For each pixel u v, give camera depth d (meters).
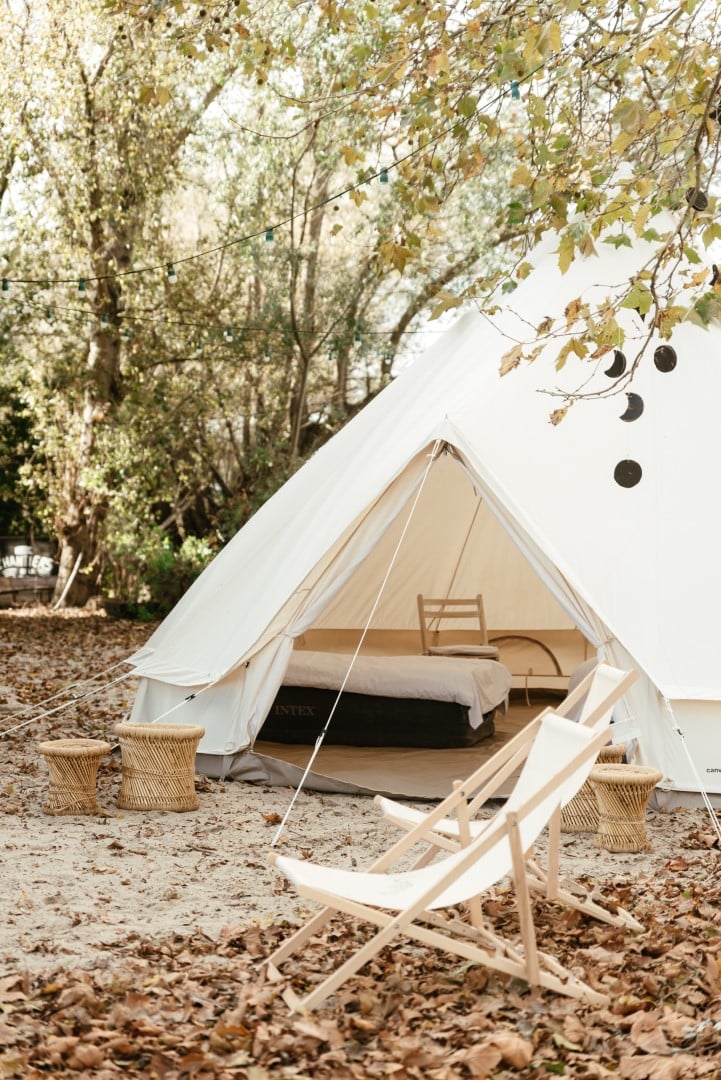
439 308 5.66
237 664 7.37
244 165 18.44
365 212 18.83
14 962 3.95
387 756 8.31
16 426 22.44
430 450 7.23
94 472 19.61
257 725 7.39
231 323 19.75
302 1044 3.28
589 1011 3.54
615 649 6.81
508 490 7.02
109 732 9.38
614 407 7.36
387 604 11.60
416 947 4.23
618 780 5.73
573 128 5.56
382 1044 3.30
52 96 17.59
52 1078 3.03
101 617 20.36
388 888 3.77
